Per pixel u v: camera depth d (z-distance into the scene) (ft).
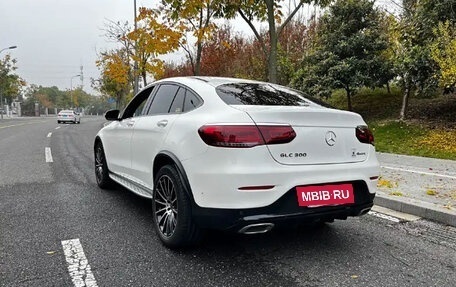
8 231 12.64
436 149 31.27
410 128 37.76
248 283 9.24
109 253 10.90
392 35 41.19
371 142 11.60
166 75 82.48
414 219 14.85
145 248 11.30
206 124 9.89
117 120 17.02
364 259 10.84
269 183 9.30
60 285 8.97
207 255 10.87
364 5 43.93
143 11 42.37
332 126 10.54
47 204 16.10
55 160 29.17
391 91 55.62
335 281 9.45
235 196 9.21
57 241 11.77
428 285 9.36
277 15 36.50
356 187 10.77
